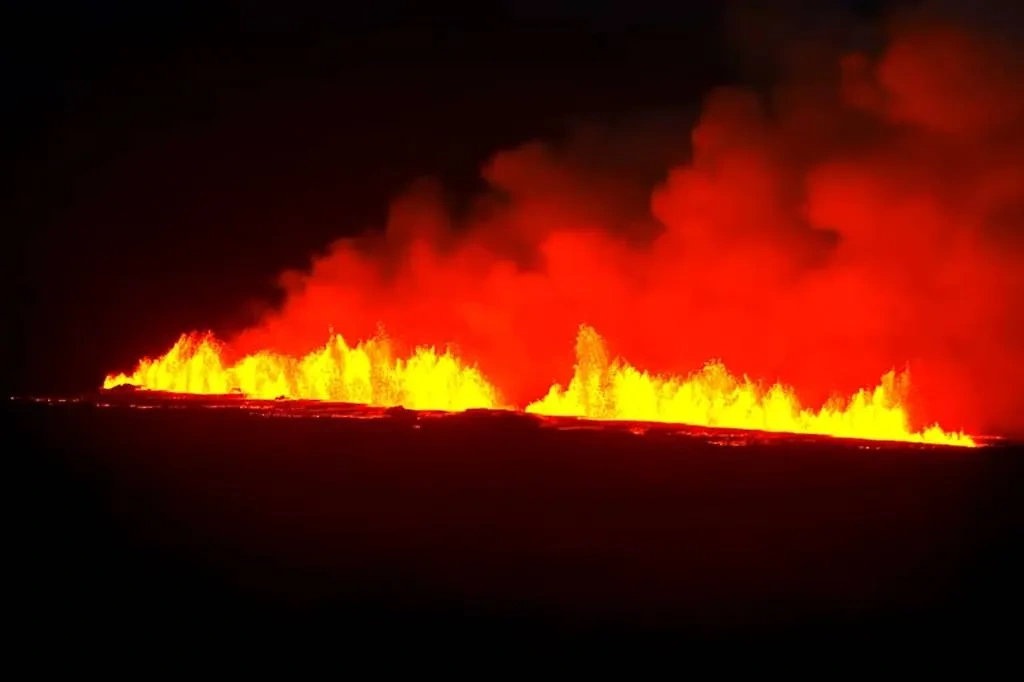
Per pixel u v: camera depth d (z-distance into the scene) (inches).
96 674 232.7
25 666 236.7
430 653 251.0
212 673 235.1
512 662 246.4
